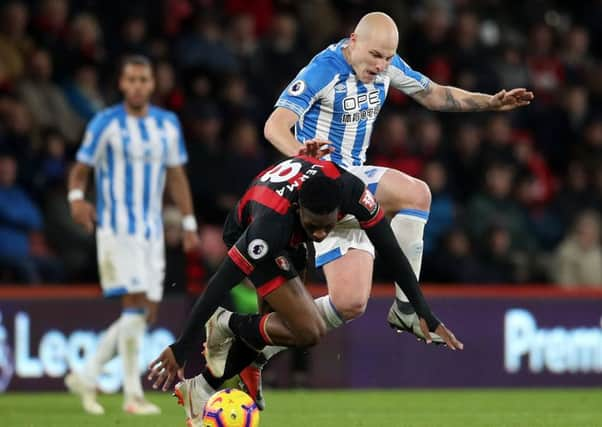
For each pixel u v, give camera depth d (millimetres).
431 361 42125
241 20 51469
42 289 38938
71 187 33156
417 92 26016
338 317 24656
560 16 63562
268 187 22203
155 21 51125
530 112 55438
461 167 50562
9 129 44000
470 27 54969
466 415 32062
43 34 47812
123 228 32844
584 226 48375
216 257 42438
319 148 21797
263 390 41125
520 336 42781
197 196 45969
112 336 33000
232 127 48969
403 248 24797
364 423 29469
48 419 30328
